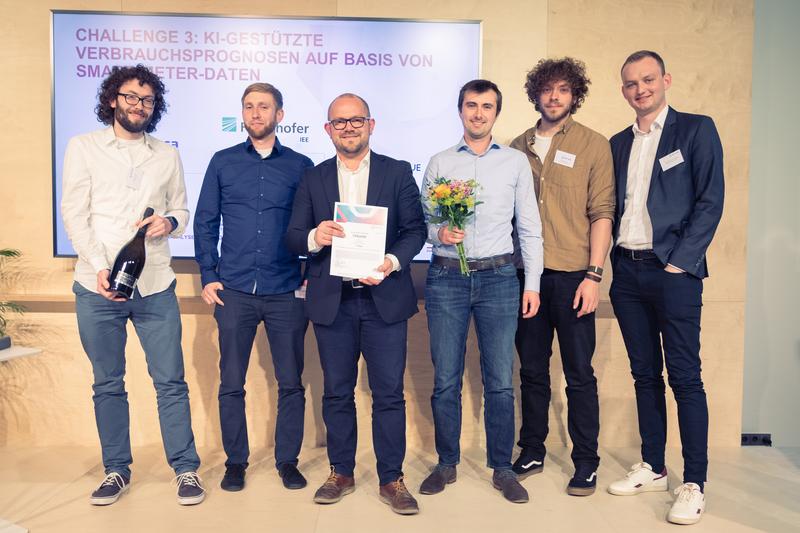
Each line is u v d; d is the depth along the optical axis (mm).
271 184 3035
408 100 3551
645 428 3055
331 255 2674
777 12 3707
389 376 2818
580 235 3020
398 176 2826
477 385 3662
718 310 3682
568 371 3055
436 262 2943
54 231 3498
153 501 2889
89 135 2850
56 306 3559
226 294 3023
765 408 3793
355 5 3580
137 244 2811
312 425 3631
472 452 3568
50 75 3484
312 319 2811
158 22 3473
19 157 3553
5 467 3277
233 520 2705
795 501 2955
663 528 2674
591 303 2941
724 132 3635
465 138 2963
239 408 3045
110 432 2906
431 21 3520
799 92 3725
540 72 3002
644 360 3014
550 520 2734
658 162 2898
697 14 3617
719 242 3662
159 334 2896
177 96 3500
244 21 3490
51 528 2617
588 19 3609
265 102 3006
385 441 2844
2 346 2639
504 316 2900
